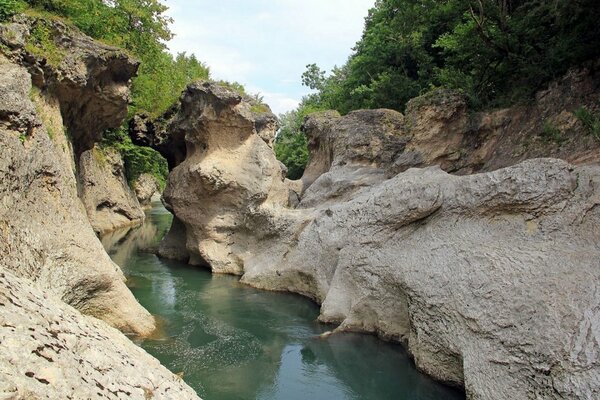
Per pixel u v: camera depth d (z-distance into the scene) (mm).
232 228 20500
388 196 13078
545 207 10016
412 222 12352
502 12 18672
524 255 9375
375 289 12633
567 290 8242
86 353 5629
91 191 27344
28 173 9633
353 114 22578
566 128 14352
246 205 20016
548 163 10289
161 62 34844
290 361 11422
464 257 10258
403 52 30797
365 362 11328
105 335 7148
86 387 4863
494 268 9500
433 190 11844
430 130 19422
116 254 23578
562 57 15695
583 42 15117
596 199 9688
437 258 10883
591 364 7258
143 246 25906
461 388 9719
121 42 23078
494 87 20656
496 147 17609
